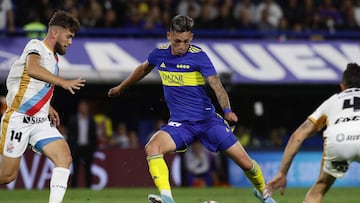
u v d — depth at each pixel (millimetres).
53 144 28516
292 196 46500
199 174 63156
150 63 31516
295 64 71375
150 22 70875
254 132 74250
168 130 30578
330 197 46094
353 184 65188
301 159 64812
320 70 71125
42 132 28797
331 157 25594
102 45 69500
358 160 25719
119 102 72250
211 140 30906
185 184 62844
